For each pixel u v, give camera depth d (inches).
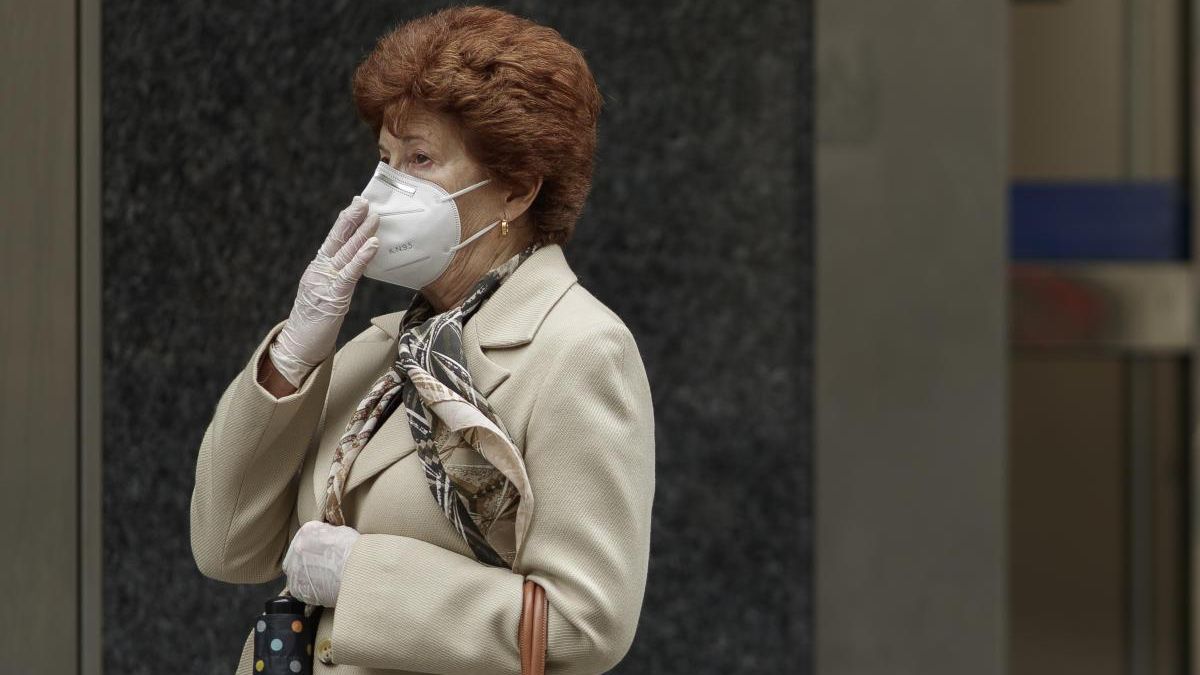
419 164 165.2
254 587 300.4
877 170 305.3
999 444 306.0
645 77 306.0
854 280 305.7
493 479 157.4
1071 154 364.5
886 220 305.7
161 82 299.0
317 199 301.7
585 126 169.5
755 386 307.9
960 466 306.7
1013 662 365.7
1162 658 364.8
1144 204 363.3
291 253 301.7
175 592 300.2
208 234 301.0
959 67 305.1
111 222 298.8
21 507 297.7
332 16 301.7
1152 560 364.8
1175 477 364.8
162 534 299.9
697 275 307.1
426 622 153.6
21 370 297.0
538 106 162.9
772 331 307.3
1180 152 363.3
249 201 301.1
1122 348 364.5
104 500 299.6
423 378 157.1
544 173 166.1
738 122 305.9
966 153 305.3
